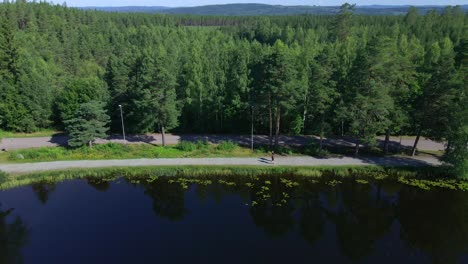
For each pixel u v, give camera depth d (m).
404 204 36.00
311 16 159.62
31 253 27.47
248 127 56.41
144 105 46.97
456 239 30.28
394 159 44.75
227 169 42.31
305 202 36.69
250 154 46.62
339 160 44.50
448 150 40.44
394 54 42.59
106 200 36.44
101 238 29.55
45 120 57.97
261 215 34.12
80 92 56.91
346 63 55.06
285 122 55.28
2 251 27.80
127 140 52.78
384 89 39.41
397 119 42.19
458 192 37.81
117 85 54.41
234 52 69.88
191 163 43.84
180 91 56.81
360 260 27.39
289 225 32.62
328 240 30.38
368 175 41.25
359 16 137.62
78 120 46.62
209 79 55.62
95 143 50.62
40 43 101.50
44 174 41.00
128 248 28.16
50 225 31.55
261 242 29.55
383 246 29.48
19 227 31.14
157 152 46.78
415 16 122.81
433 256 28.00
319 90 40.81
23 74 59.09
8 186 38.62
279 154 46.53
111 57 59.12
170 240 29.38
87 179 40.97
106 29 136.50
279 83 41.09
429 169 41.94
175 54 85.88
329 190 38.69
